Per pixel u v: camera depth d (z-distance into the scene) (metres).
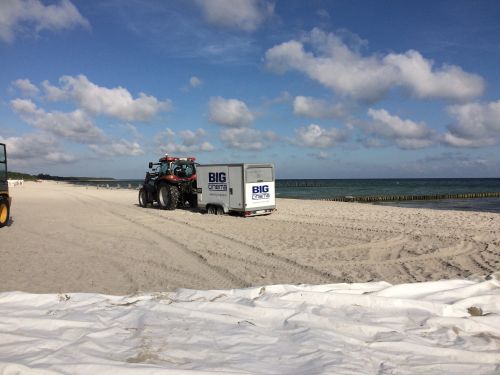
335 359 3.13
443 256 8.84
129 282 6.98
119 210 19.22
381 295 5.02
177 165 18.89
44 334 3.58
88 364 2.82
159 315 4.07
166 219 15.29
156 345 3.35
